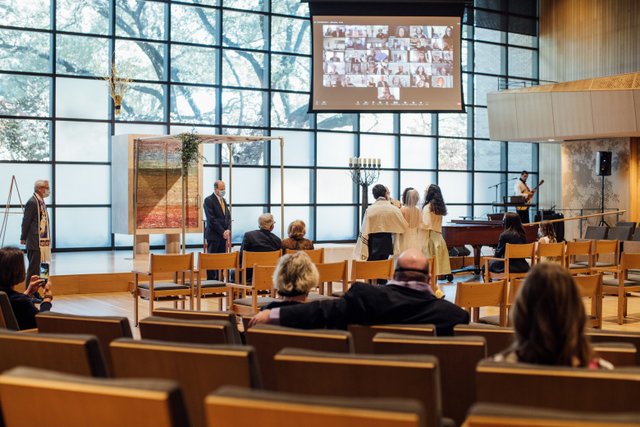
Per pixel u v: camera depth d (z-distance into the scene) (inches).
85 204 618.2
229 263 335.0
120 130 634.2
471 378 111.8
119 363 93.6
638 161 747.4
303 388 87.0
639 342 130.8
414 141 796.0
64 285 442.0
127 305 399.9
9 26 588.4
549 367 80.0
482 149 839.1
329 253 546.6
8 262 190.9
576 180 792.3
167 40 657.6
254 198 705.6
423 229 448.5
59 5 609.9
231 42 693.9
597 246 428.8
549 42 857.5
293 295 170.9
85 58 621.0
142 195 515.2
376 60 619.8
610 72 796.6
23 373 67.4
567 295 93.1
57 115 608.1
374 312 155.0
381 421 56.6
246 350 88.6
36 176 600.4
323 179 743.7
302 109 731.4
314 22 615.2
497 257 420.2
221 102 684.1
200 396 90.5
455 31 628.4
